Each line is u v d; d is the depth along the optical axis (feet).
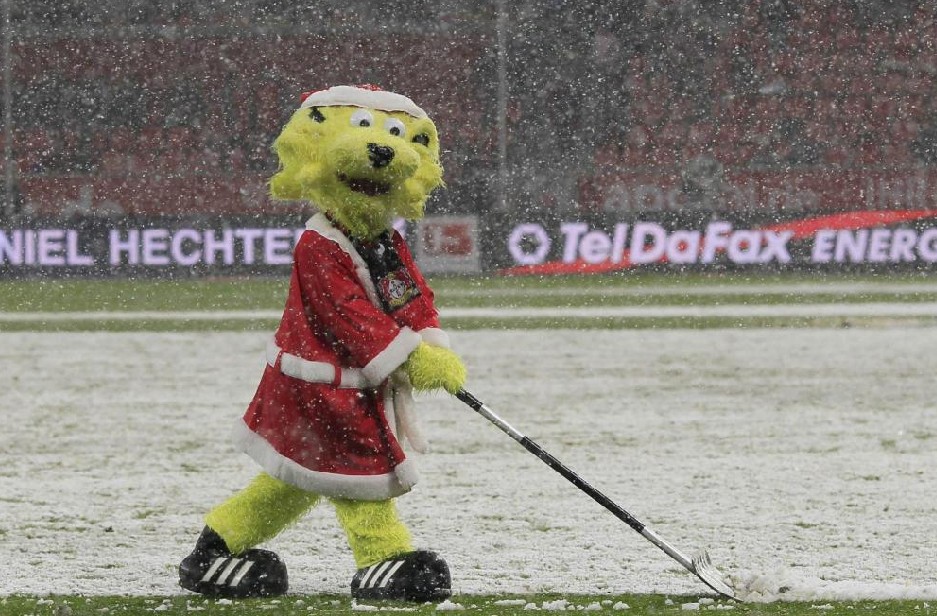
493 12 313.32
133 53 314.55
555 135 309.83
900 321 188.03
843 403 113.39
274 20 315.58
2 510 74.18
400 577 53.11
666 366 137.69
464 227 287.69
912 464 87.56
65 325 185.06
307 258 52.85
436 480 82.53
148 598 54.54
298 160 54.08
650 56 312.71
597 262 294.46
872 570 60.34
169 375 130.62
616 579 58.39
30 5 313.12
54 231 286.25
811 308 211.00
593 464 87.51
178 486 80.94
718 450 92.43
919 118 310.24
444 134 309.01
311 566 61.05
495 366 137.80
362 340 51.70
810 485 80.79
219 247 288.71
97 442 95.91
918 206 296.71
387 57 315.78
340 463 52.80
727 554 63.57
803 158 310.65
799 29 312.29
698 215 300.61
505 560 62.18
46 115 313.12
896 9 311.68
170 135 313.12
